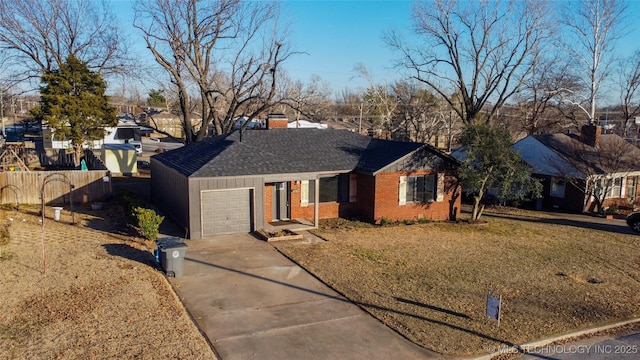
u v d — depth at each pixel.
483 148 22.58
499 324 11.32
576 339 10.88
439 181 23.91
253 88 34.84
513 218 26.16
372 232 20.83
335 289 13.33
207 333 10.30
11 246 15.31
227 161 19.98
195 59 35.12
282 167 20.52
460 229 22.33
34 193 23.84
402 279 14.46
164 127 77.06
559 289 14.20
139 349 8.98
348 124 64.81
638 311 12.65
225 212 19.34
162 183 23.94
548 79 43.97
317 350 9.68
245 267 15.18
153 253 15.78
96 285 12.27
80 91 34.62
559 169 28.67
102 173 25.25
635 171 29.36
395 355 9.57
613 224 25.06
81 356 8.59
